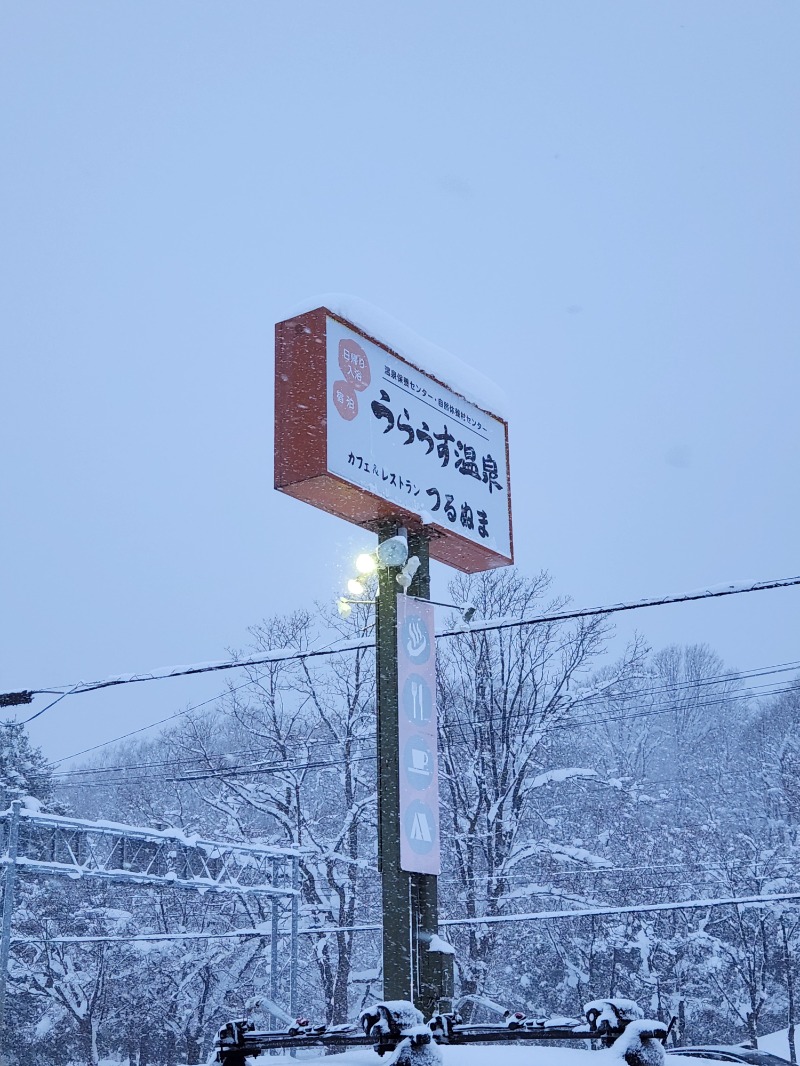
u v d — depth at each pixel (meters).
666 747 54.81
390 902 11.39
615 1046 8.08
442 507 13.67
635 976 31.17
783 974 34.94
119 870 22.66
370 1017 8.66
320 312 12.58
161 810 40.97
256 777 37.38
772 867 34.16
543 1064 8.19
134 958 36.12
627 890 32.62
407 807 11.70
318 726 33.84
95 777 66.69
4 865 21.62
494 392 15.52
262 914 33.34
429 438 13.78
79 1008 36.25
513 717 31.44
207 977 34.59
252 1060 10.07
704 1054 13.34
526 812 34.28
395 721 11.95
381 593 12.60
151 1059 40.84
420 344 14.16
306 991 33.69
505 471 15.27
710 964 31.09
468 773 30.78
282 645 33.72
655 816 39.84
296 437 12.23
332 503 12.73
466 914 29.00
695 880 33.62
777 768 45.81
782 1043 31.41
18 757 45.25
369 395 12.94
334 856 30.41
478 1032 9.36
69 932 36.94
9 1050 37.97
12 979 36.38
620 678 32.31
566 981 32.59
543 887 28.98
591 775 30.58
